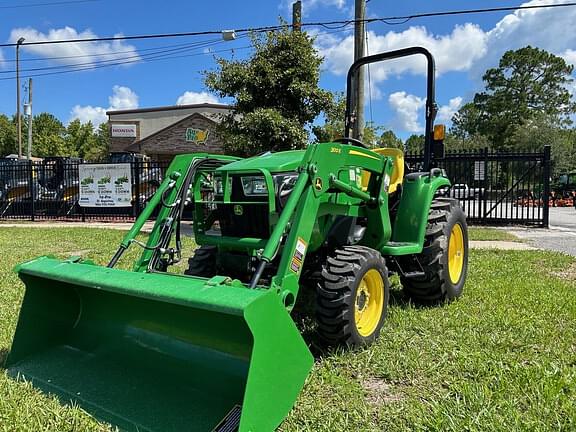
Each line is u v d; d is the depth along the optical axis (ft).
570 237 35.76
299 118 33.12
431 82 15.70
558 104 171.73
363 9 34.78
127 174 47.52
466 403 9.05
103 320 10.73
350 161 12.13
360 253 11.62
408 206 14.69
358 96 33.58
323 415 8.74
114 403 8.91
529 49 169.78
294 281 9.95
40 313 10.78
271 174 11.44
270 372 7.71
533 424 8.20
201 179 12.88
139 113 112.98
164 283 8.69
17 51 105.29
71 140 186.70
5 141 178.29
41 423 8.30
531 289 17.42
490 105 174.40
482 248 29.32
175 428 8.09
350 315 10.96
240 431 7.18
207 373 9.07
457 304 15.46
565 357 11.24
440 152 15.83
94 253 27.30
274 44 32.76
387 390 9.86
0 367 10.44
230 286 8.35
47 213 52.01
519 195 48.06
